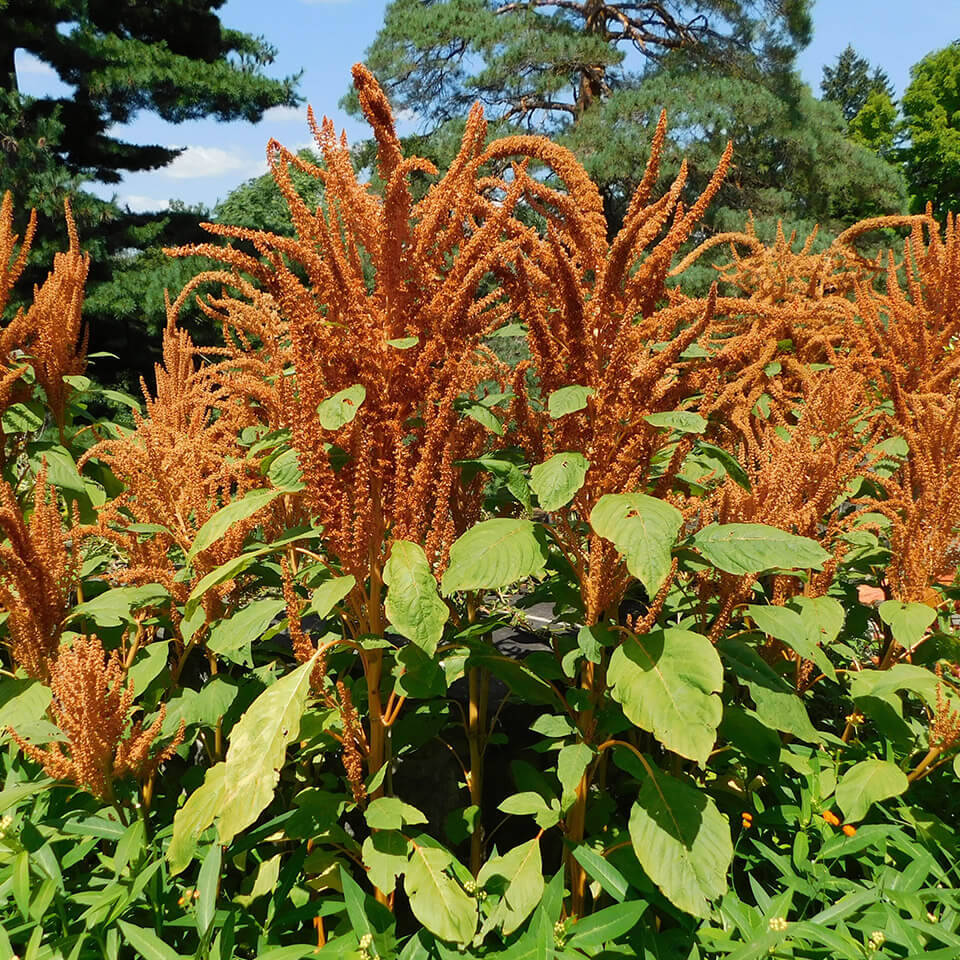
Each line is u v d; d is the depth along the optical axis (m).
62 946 1.97
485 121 2.08
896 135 34.66
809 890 2.19
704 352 2.45
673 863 1.92
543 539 2.16
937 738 2.52
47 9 15.35
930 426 3.06
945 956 1.91
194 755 3.05
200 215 18.53
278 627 2.48
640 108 15.27
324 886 2.25
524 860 2.07
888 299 4.35
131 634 2.86
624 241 2.07
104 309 15.35
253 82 17.08
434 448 2.13
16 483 3.50
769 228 14.51
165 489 2.71
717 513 2.71
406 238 2.09
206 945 1.93
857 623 3.17
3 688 2.44
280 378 2.15
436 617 1.94
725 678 2.85
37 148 14.69
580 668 2.64
